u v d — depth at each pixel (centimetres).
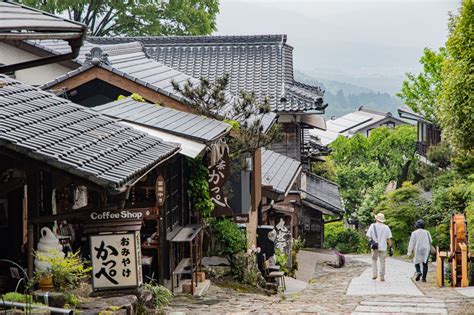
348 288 1831
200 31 4384
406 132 5400
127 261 1044
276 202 2627
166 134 1518
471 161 2345
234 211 1955
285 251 2464
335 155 5541
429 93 3694
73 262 1012
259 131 1891
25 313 826
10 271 1059
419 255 1980
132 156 1039
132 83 1895
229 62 3453
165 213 1455
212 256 1842
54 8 4000
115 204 1009
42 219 1006
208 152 1673
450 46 1856
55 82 1900
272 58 3450
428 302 1432
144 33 4231
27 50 2430
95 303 980
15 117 993
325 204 3509
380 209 3678
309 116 3366
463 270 1808
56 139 967
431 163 4038
